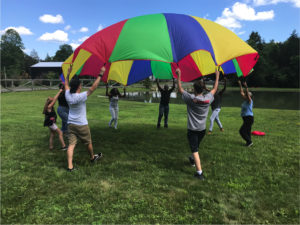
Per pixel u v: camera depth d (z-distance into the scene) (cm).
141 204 267
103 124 784
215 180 335
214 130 710
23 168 372
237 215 247
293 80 6106
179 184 319
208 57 564
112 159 425
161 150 482
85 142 381
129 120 905
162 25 405
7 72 6272
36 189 301
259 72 6438
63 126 505
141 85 4391
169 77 775
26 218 238
